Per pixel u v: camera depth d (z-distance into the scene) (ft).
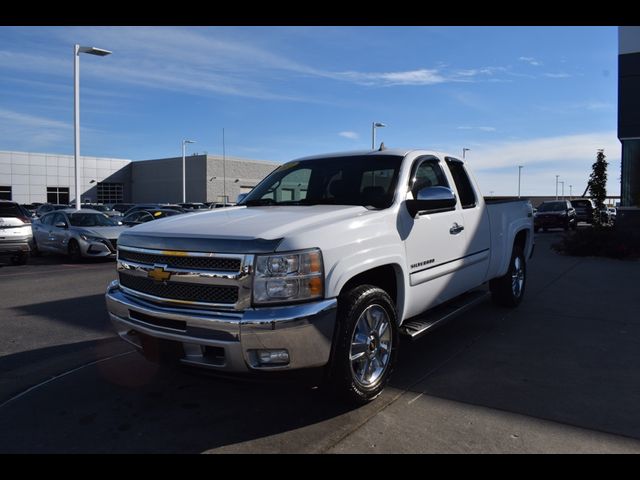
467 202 18.62
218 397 13.74
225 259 11.32
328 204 15.07
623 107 51.78
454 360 16.63
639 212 51.57
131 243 13.14
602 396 13.67
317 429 11.87
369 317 12.79
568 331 20.03
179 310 11.69
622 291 28.30
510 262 22.39
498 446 11.05
